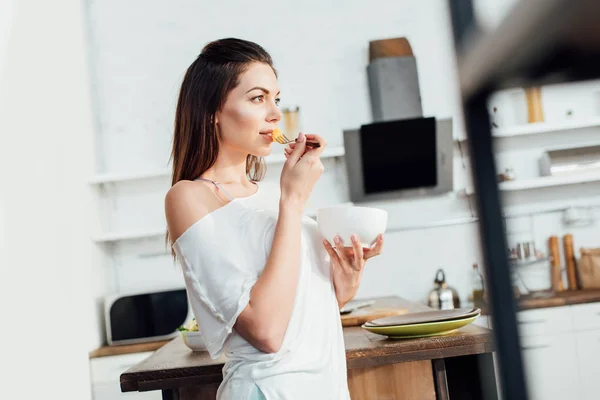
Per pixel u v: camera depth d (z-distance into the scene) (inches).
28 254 115.9
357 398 76.7
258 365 58.9
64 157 143.7
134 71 172.6
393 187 165.3
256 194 66.2
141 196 171.2
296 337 59.7
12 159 112.3
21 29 123.2
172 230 63.0
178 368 71.1
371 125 156.7
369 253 65.2
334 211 63.1
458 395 79.1
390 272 170.6
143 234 160.6
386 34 174.2
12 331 104.9
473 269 165.2
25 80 123.2
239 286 58.4
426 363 76.9
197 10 173.2
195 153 65.8
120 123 172.2
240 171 67.6
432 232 171.2
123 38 172.6
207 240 60.4
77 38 163.6
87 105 166.6
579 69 5.5
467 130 6.9
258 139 64.3
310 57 173.2
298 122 166.1
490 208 7.1
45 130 132.6
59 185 138.3
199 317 61.2
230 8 173.5
